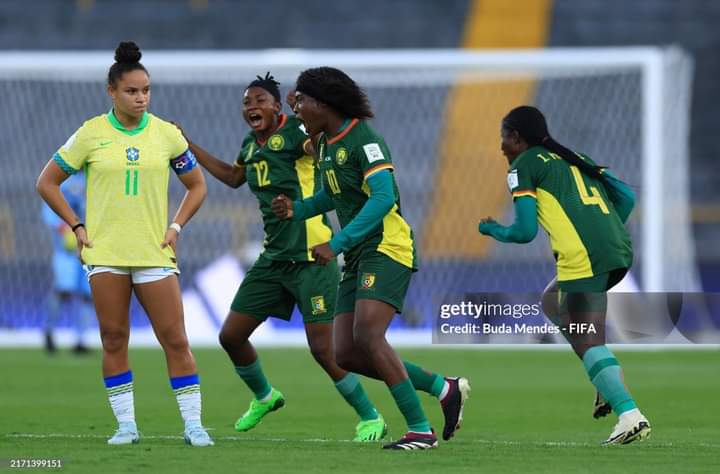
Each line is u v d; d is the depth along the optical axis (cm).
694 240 7681
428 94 7306
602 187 2406
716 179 8238
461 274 6619
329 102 2173
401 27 8869
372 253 2205
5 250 6762
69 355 5178
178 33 8825
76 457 2059
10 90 6862
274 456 2089
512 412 3262
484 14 8925
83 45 8706
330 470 1911
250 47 8794
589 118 7056
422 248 6669
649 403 3453
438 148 7225
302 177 2661
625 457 2141
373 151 2152
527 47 8769
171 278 2262
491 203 6750
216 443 2345
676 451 2250
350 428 2844
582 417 3141
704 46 8794
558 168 2356
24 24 8800
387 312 2197
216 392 3744
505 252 6581
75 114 6888
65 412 3139
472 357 5091
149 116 2270
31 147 6862
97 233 2223
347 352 2303
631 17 8931
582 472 1925
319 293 2633
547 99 7131
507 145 2409
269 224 2675
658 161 5419
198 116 7200
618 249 2338
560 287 2358
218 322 5584
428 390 2355
